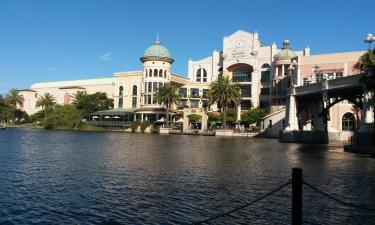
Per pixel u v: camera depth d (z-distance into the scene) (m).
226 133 88.50
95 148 44.03
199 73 127.81
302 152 40.84
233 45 117.12
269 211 14.89
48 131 99.62
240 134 86.50
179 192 18.20
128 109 120.44
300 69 84.12
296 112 62.22
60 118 115.94
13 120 151.50
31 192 18.05
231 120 100.31
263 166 28.05
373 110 41.69
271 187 19.58
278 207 15.51
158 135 87.62
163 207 15.41
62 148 43.47
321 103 62.38
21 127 132.00
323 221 13.62
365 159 33.44
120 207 15.38
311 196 17.50
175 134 95.62
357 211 14.96
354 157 35.28
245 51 115.19
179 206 15.57
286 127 62.72
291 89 62.03
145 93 116.69
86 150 41.12
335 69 80.69
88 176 22.70
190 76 128.62
